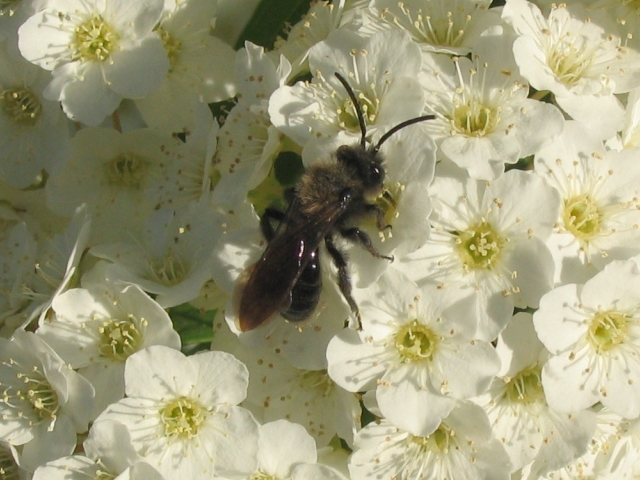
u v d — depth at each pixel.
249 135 0.10
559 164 0.09
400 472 0.09
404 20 0.10
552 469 0.09
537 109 0.09
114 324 0.09
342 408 0.09
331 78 0.09
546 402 0.09
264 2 0.11
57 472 0.09
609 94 0.10
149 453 0.09
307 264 0.09
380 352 0.09
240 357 0.09
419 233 0.09
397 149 0.09
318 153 0.09
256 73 0.10
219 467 0.09
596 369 0.09
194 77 0.11
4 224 0.11
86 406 0.09
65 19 0.10
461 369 0.09
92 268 0.10
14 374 0.10
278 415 0.09
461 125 0.09
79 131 0.11
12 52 0.10
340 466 0.09
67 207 0.11
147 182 0.11
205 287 0.10
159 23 0.11
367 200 0.09
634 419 0.09
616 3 0.10
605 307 0.09
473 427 0.09
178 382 0.09
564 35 0.10
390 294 0.09
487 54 0.09
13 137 0.11
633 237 0.09
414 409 0.09
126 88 0.10
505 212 0.09
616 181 0.09
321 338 0.09
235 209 0.10
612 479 0.10
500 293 0.09
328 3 0.10
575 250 0.09
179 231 0.10
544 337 0.09
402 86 0.09
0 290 0.10
